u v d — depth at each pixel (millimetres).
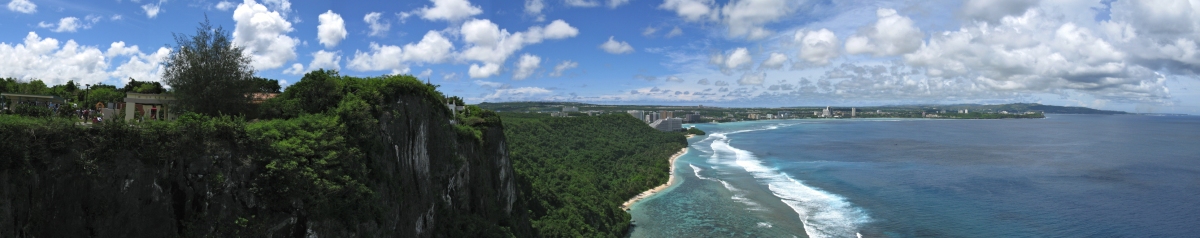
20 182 29328
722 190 111875
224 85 50312
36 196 29922
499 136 78125
